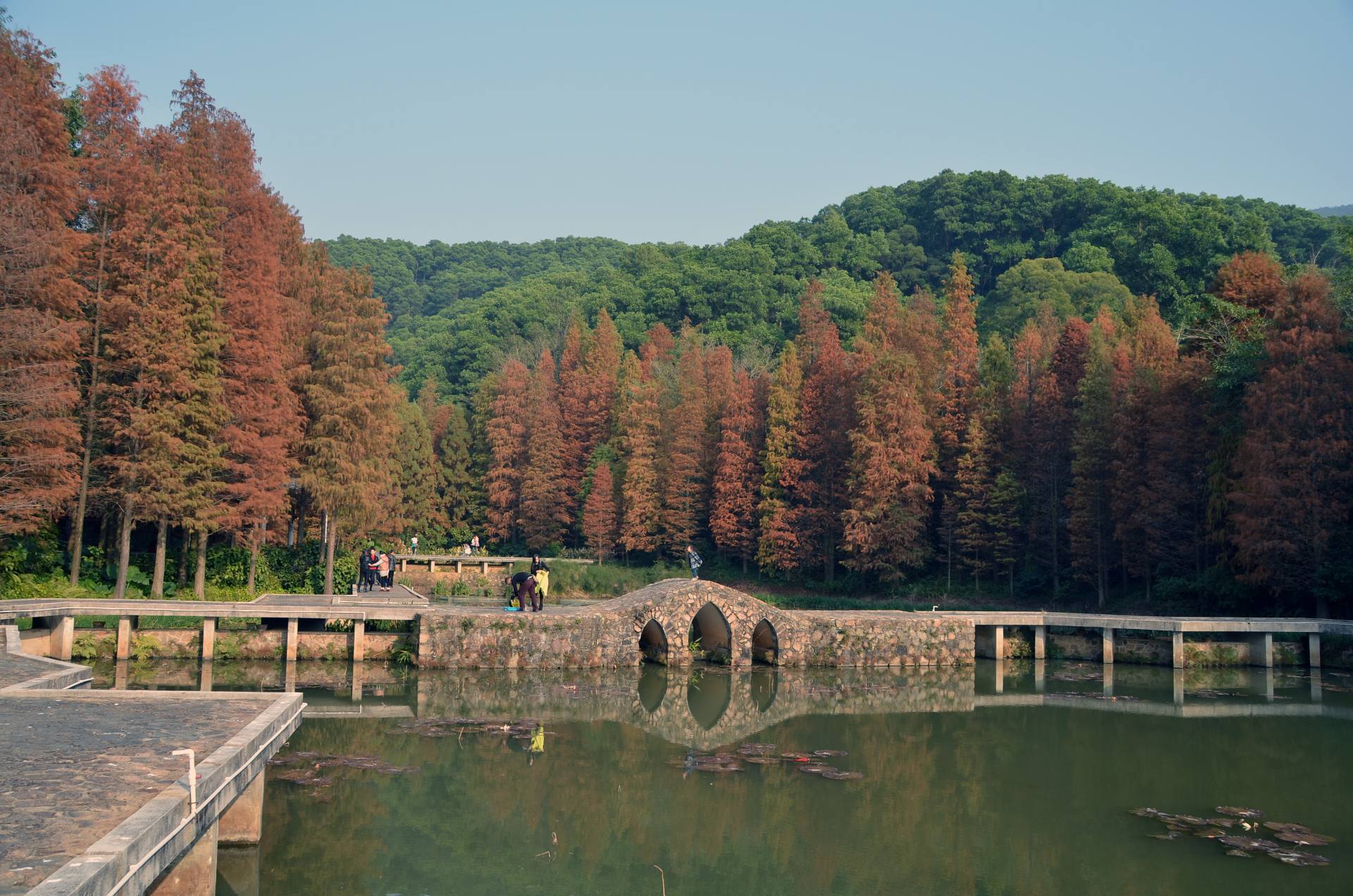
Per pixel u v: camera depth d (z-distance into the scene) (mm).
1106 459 49719
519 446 79500
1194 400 44375
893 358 56406
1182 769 19844
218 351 33344
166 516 32406
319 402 37344
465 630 28953
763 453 63875
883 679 30391
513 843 14781
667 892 13188
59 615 26844
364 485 36938
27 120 28312
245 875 12914
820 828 15914
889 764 19938
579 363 86312
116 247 31500
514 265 186125
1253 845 15078
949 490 59625
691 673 30203
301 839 14289
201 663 28438
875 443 55562
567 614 29906
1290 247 109688
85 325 29672
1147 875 13805
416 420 83312
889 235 134875
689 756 19984
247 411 34062
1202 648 33750
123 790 9188
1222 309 45125
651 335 96938
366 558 41406
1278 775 19406
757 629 33875
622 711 24156
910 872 14016
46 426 27438
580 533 79688
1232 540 38719
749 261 113375
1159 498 44969
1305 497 36094
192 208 31906
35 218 26953
